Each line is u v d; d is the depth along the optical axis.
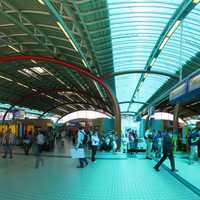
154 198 10.98
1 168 17.75
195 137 20.25
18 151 29.17
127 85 42.25
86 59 25.64
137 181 14.12
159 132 25.56
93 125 46.00
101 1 15.55
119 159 23.72
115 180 14.29
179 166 18.75
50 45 24.50
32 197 10.84
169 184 13.52
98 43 21.92
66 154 26.89
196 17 18.16
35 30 21.19
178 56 26.52
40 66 34.25
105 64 28.73
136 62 29.92
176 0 16.20
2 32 22.48
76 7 15.01
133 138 29.83
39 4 16.53
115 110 30.98
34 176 15.04
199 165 19.27
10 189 12.05
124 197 11.05
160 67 31.33
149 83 40.56
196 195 11.48
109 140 32.09
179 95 14.18
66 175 15.52
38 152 18.48
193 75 11.98
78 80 41.19
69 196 11.07
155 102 42.28
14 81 41.22
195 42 22.16
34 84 45.66
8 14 18.08
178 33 21.62
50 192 11.62
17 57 26.34
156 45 24.33
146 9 17.64
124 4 16.62
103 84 30.05
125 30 20.84
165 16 18.50
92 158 22.31
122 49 25.27
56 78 41.66
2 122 39.34
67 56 27.78
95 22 17.70
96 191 11.92
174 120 32.56
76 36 20.52
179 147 31.42
